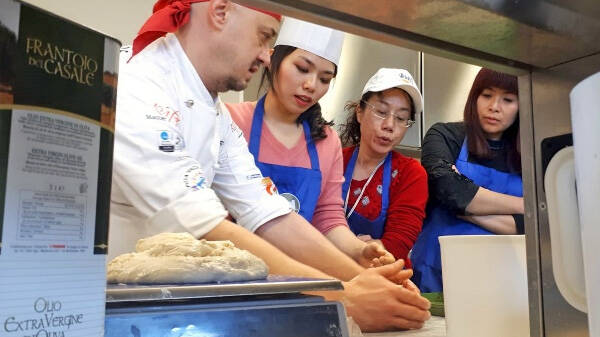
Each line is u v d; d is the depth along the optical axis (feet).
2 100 0.90
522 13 1.87
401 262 3.78
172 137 3.57
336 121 8.78
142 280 2.25
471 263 2.48
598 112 1.20
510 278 2.45
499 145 6.88
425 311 3.53
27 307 0.90
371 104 6.79
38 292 0.92
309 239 4.35
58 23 0.97
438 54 2.18
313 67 5.71
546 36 2.06
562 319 2.20
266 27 4.15
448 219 6.83
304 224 4.45
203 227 3.49
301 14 1.79
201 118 4.07
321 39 5.63
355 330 2.86
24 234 0.91
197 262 2.34
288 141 6.14
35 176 0.93
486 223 6.53
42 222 0.93
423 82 9.22
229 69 4.19
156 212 3.45
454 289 2.55
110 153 1.06
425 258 6.89
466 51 2.19
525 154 2.39
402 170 6.95
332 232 5.92
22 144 0.92
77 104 0.99
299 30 5.67
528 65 2.35
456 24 1.95
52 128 0.95
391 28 1.98
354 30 1.93
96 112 1.03
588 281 1.29
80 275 0.98
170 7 3.91
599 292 1.24
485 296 2.45
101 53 1.04
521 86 2.41
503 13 1.86
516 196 6.71
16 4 0.91
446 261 2.60
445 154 6.91
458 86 9.52
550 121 2.28
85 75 1.01
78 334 0.97
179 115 3.85
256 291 1.87
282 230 4.41
